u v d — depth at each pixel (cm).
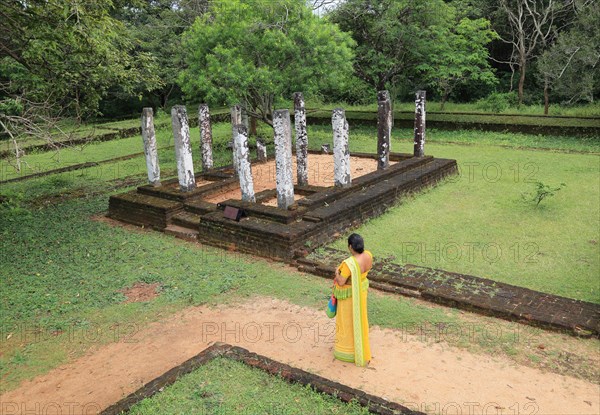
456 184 1299
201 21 1605
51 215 1171
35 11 1011
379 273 765
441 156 1656
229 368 538
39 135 973
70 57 1118
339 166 1070
